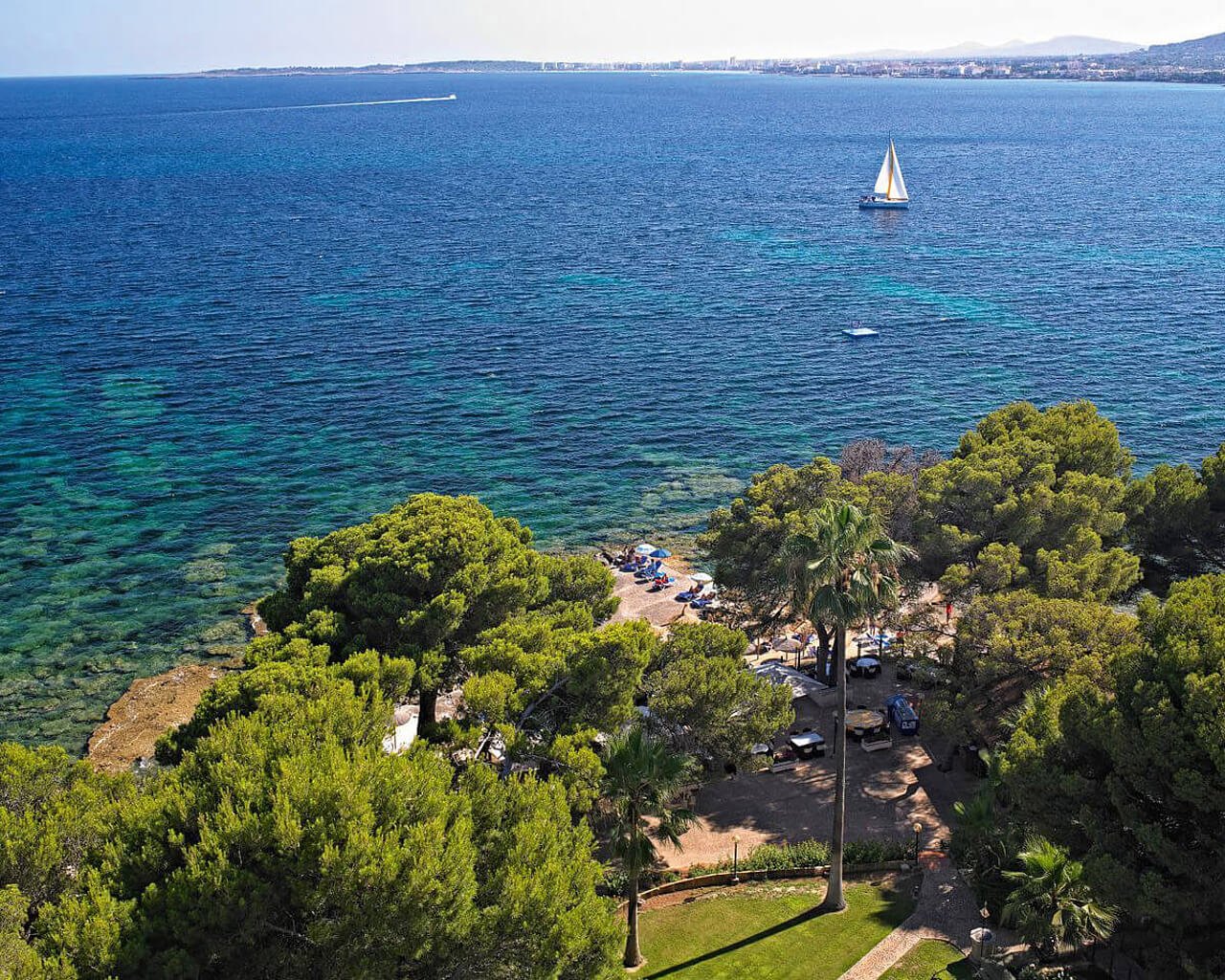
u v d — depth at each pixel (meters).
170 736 38.34
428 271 158.38
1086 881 30.89
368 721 34.84
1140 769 30.52
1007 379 110.88
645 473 90.12
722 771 49.06
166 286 145.50
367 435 96.12
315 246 175.88
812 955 34.66
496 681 40.25
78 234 183.38
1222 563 62.38
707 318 133.88
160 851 26.88
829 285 150.25
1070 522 54.88
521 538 55.72
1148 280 149.25
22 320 127.19
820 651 56.84
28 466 87.81
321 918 25.94
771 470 60.31
